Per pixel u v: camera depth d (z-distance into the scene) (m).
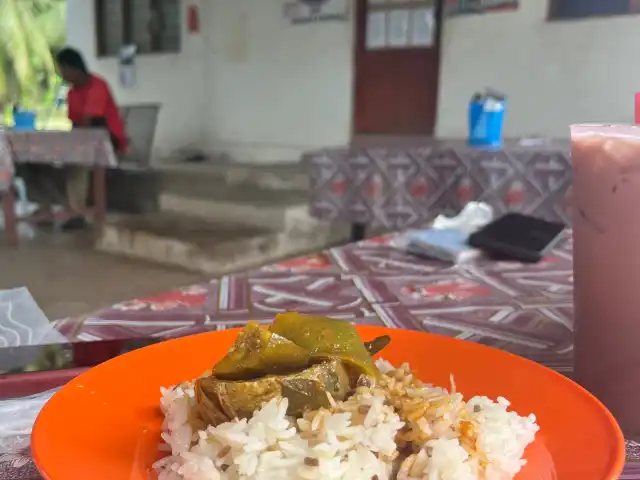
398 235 1.17
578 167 0.48
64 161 3.75
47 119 6.15
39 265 3.22
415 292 0.81
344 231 4.23
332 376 0.37
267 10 5.30
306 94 5.25
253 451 0.33
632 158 0.43
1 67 6.01
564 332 0.66
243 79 5.63
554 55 3.94
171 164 5.82
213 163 5.87
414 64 4.58
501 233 1.02
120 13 6.16
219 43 5.68
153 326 0.66
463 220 1.20
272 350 0.37
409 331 0.52
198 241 3.89
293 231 4.22
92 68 6.42
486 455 0.34
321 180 2.80
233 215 4.66
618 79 3.74
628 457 0.40
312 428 0.35
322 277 0.88
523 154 2.29
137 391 0.42
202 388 0.37
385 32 4.68
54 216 3.87
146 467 0.35
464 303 0.76
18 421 0.44
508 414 0.37
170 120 6.19
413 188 2.57
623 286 0.45
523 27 4.02
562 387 0.41
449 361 0.47
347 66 4.94
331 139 5.19
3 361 0.54
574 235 0.50
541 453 0.35
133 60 6.21
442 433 0.36
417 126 4.66
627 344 0.45
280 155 5.54
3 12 5.97
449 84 4.43
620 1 3.64
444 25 4.36
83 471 0.32
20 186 4.35
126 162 4.93
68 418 0.37
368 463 0.33
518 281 0.86
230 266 3.29
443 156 2.48
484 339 0.64
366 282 0.85
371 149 2.67
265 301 0.76
